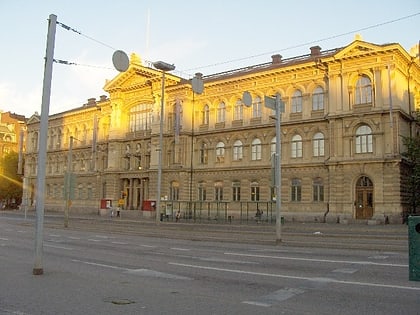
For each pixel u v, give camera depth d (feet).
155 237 94.27
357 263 47.75
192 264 48.80
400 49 138.51
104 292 33.24
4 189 312.09
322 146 154.81
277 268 45.01
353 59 145.59
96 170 236.63
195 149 190.90
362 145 143.43
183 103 192.54
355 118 144.46
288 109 163.94
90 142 247.29
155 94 202.39
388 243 72.38
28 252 61.87
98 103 239.50
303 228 111.45
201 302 29.78
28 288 34.65
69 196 79.87
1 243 76.23
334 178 146.82
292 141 162.30
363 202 141.49
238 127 176.55
